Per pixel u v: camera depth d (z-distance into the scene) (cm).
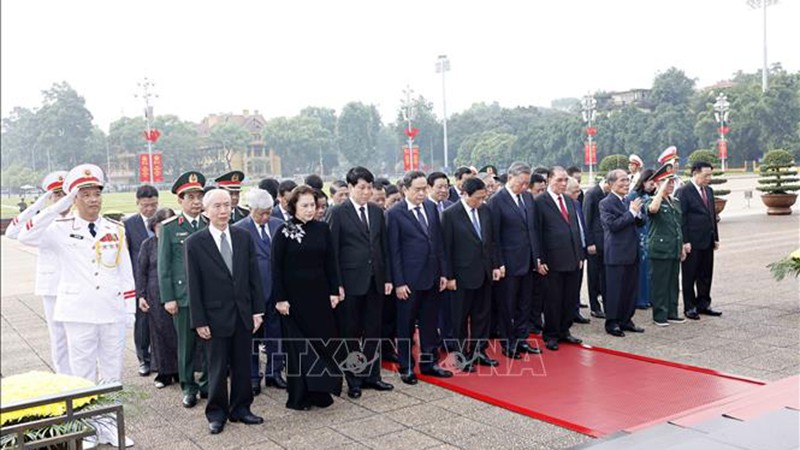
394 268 553
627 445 381
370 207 552
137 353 654
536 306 723
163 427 478
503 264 629
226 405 477
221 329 468
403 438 436
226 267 474
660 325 725
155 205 654
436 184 589
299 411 502
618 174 697
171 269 523
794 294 855
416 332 731
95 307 462
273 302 567
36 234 446
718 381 523
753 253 1206
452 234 577
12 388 317
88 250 464
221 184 665
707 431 388
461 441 425
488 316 596
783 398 442
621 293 693
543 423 451
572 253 643
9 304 1083
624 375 550
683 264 757
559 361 601
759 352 601
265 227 582
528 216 638
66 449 311
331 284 515
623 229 688
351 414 489
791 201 1750
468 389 529
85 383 338
